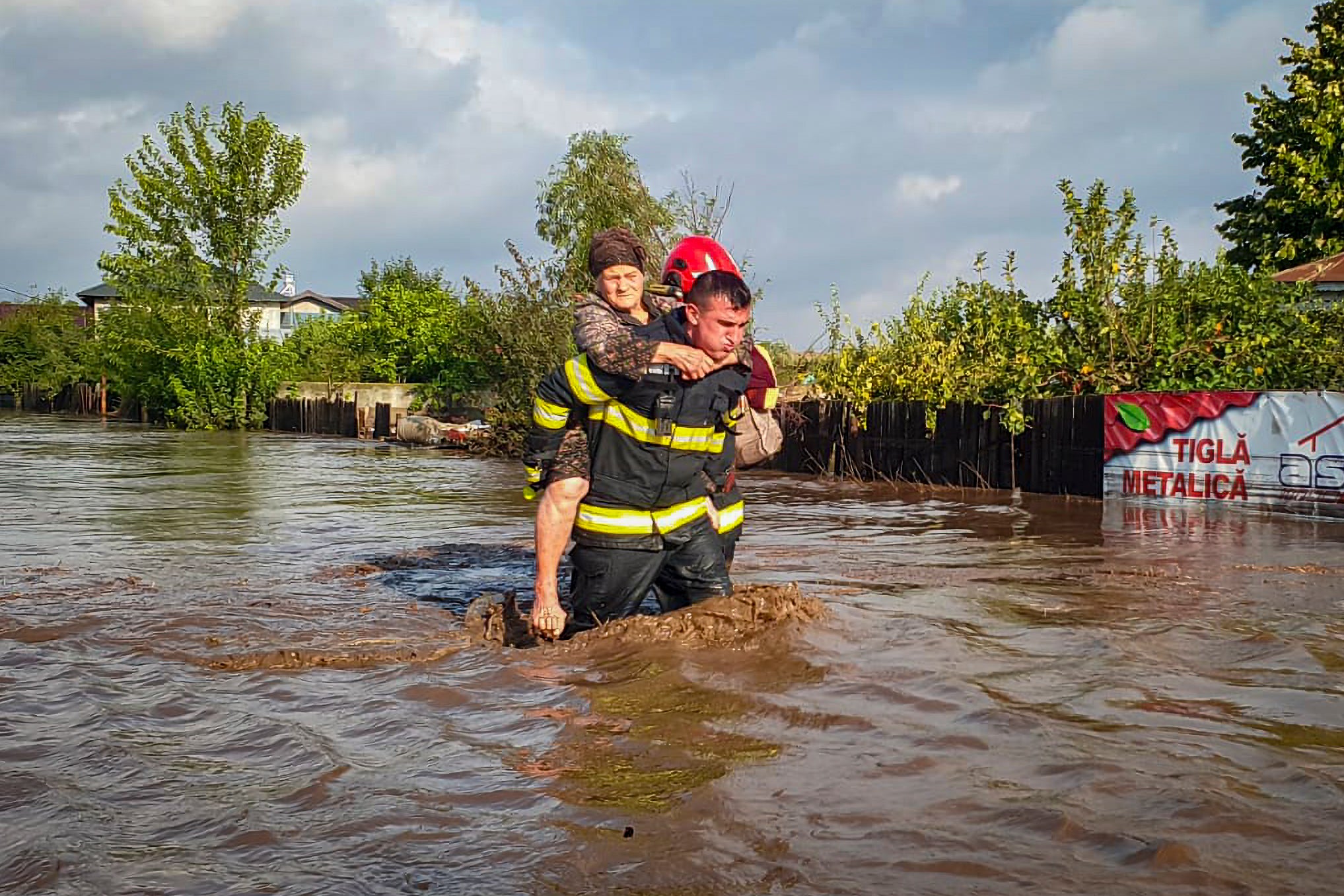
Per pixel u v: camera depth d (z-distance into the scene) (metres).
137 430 39.78
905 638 5.20
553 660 4.96
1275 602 6.28
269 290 43.97
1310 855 2.77
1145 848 2.80
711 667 4.72
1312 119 25.30
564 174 28.45
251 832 3.05
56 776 3.55
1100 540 9.50
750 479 17.23
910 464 16.50
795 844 2.87
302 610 6.40
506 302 27.02
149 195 42.81
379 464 21.95
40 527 10.80
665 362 5.17
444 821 3.09
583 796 3.26
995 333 16.28
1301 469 11.77
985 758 3.53
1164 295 15.22
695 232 21.81
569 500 5.36
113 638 5.60
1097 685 4.40
